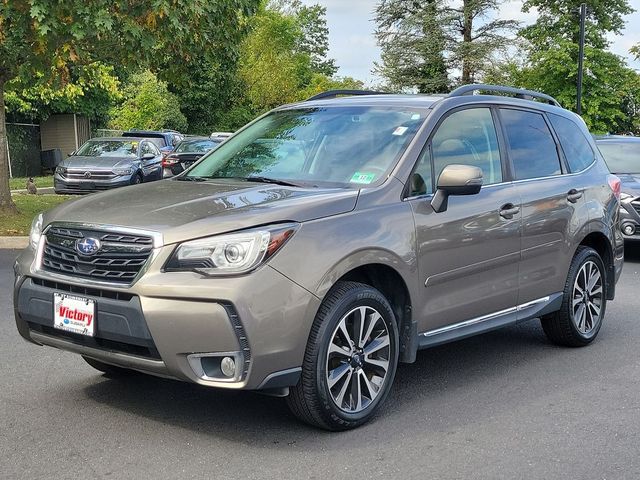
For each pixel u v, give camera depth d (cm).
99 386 516
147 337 391
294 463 395
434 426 452
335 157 504
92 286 408
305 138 536
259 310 387
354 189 462
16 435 429
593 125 3541
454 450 416
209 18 1249
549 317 627
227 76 4769
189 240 393
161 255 393
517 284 557
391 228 454
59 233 435
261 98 5047
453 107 535
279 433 436
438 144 512
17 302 450
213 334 384
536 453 414
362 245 431
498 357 609
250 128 590
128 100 3919
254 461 397
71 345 430
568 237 605
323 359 416
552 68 3488
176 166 1939
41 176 3017
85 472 383
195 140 2089
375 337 452
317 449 414
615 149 1270
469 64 4372
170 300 386
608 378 555
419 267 471
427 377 552
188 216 410
